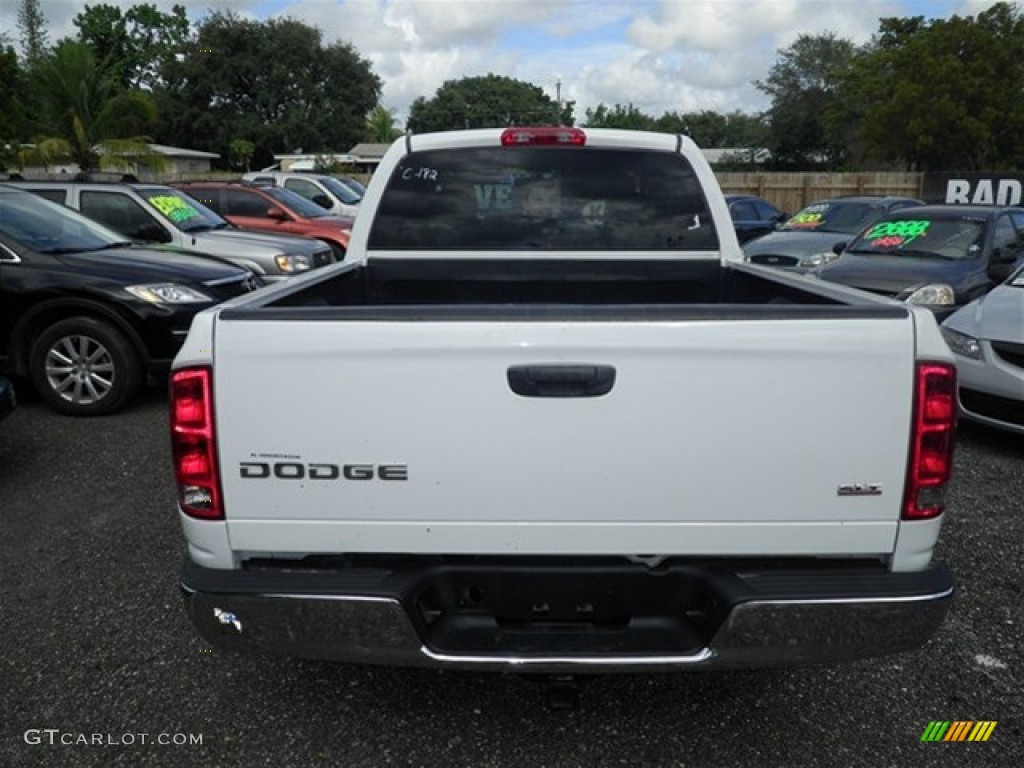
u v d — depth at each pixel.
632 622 2.37
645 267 4.00
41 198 7.52
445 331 2.17
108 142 26.62
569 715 2.86
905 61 37.56
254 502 2.29
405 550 2.29
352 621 2.27
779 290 3.41
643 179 3.93
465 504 2.25
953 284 7.90
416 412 2.21
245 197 13.02
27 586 3.78
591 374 2.17
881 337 2.16
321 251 10.09
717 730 2.78
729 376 2.17
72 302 6.32
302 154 53.41
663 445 2.20
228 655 3.23
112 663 3.17
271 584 2.28
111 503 4.74
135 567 3.96
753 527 2.24
